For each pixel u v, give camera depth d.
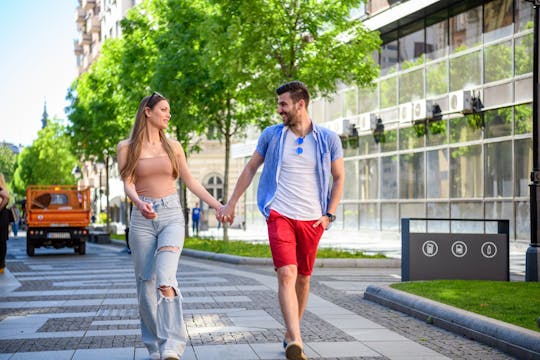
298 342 5.58
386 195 29.92
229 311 9.17
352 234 32.53
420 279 11.50
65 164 73.75
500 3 23.48
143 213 5.80
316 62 20.00
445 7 26.17
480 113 24.23
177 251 5.84
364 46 20.22
